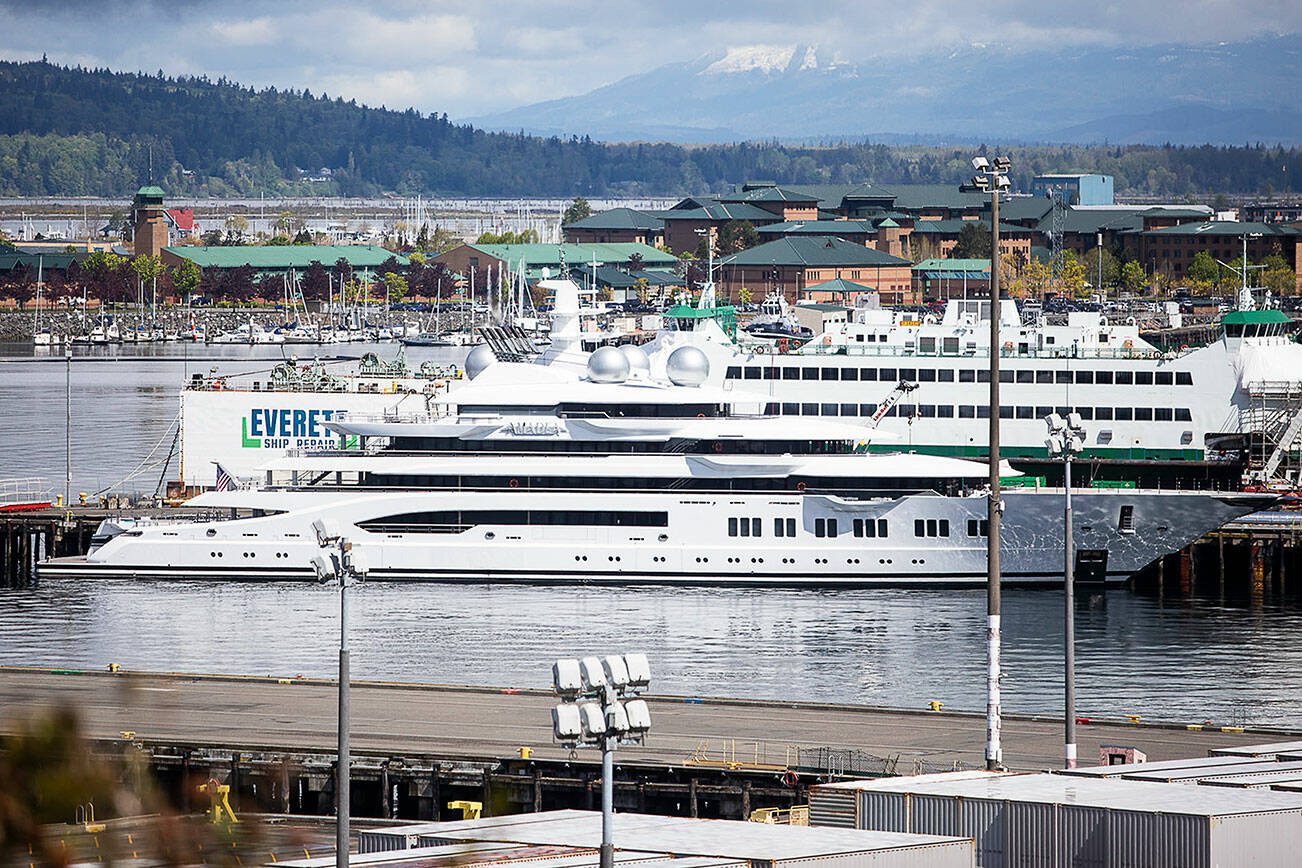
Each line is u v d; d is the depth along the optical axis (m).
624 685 155.75
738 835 195.75
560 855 185.00
